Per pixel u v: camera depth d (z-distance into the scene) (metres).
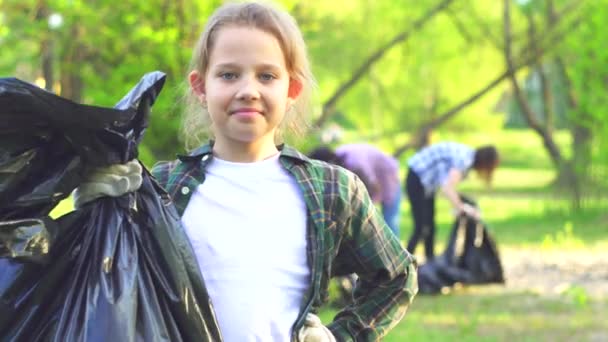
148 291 2.19
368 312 2.59
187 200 2.43
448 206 22.44
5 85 2.07
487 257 9.95
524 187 27.02
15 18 9.83
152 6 9.45
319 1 17.23
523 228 16.31
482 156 10.07
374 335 2.57
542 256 12.82
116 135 2.21
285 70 2.43
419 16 19.70
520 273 11.33
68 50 9.72
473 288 10.21
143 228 2.26
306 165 2.49
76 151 2.23
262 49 2.38
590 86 16.47
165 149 9.33
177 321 2.21
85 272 2.20
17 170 2.18
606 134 16.58
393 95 26.56
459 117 27.55
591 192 18.09
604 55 15.87
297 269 2.39
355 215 2.50
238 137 2.38
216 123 2.41
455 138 29.42
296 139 2.68
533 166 35.59
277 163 2.48
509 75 15.19
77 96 10.23
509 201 22.31
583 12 16.55
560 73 20.00
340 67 19.31
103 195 2.25
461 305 9.13
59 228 2.22
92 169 2.26
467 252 9.96
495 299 9.48
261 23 2.41
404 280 2.62
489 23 21.22
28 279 2.20
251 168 2.44
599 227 16.27
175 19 9.49
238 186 2.42
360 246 2.54
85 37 9.59
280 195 2.43
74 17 9.39
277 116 2.40
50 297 2.20
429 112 26.69
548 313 8.73
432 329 7.86
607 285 10.44
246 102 2.35
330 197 2.46
